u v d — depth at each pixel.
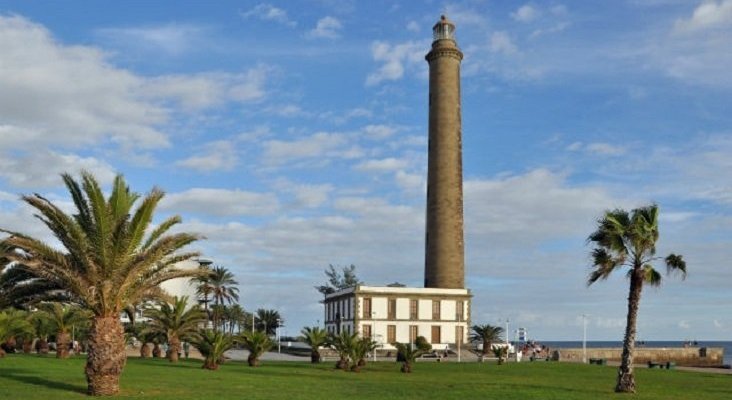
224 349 48.94
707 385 42.59
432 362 73.38
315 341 67.06
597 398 31.81
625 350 36.31
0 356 52.91
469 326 98.81
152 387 31.67
